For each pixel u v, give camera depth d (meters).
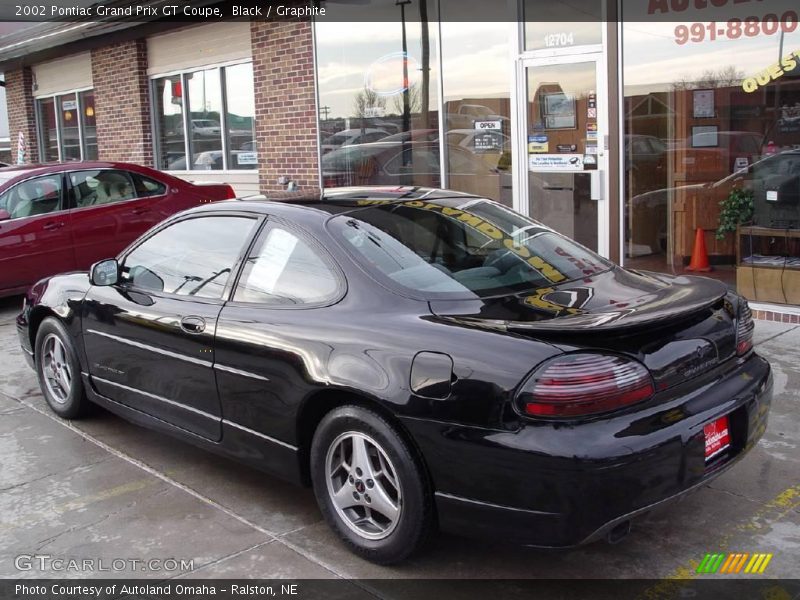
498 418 3.13
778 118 7.33
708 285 3.87
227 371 4.09
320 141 10.93
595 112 8.41
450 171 9.80
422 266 3.82
